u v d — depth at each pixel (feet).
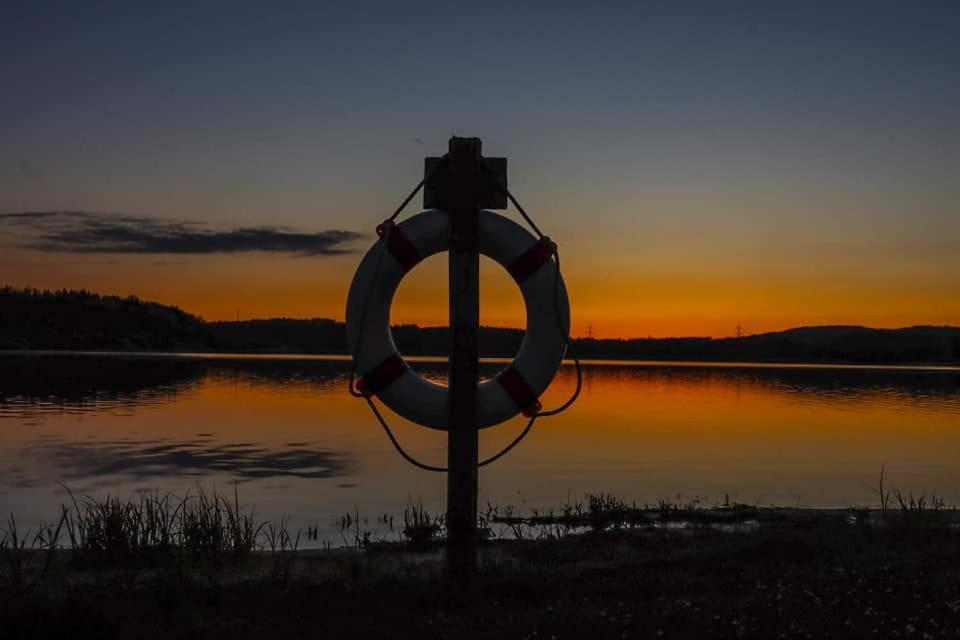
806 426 91.09
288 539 32.76
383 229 23.32
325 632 18.58
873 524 33.58
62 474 52.24
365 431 80.48
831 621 18.54
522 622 19.08
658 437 78.69
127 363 249.75
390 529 36.27
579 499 44.80
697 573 24.47
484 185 22.57
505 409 23.95
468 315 22.33
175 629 18.78
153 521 30.22
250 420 89.76
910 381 222.69
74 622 17.71
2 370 184.03
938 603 19.84
